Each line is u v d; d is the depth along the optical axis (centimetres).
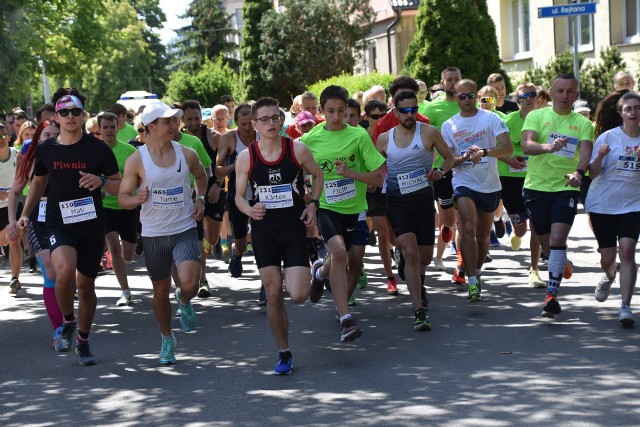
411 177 909
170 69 9256
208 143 1141
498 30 3067
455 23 2578
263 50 4484
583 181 1142
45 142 812
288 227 740
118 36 4175
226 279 1276
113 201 1073
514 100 1393
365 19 4269
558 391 663
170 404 686
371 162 861
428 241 929
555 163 927
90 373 792
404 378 722
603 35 2517
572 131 920
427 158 917
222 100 1744
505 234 1545
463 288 1109
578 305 966
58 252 800
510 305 988
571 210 915
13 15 2461
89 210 811
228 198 1135
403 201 912
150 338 920
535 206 941
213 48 8662
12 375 799
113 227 1090
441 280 1172
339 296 815
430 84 2614
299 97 1545
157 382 751
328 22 4306
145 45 8212
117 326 986
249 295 1142
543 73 2348
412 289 897
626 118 862
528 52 2933
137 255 1566
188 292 780
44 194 921
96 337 934
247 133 1110
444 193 1150
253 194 751
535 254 1091
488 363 753
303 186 754
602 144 870
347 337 804
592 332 842
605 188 878
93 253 818
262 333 917
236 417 645
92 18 3681
